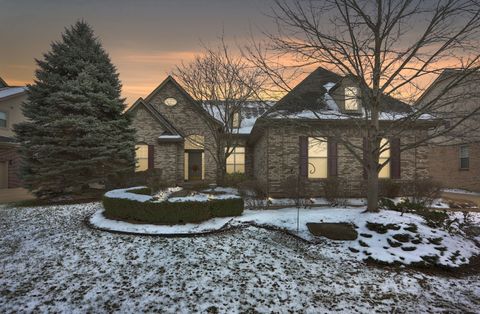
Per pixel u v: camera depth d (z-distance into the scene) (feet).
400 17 20.13
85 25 42.37
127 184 42.96
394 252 17.58
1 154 58.75
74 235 21.56
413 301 12.51
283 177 40.83
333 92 41.81
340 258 17.57
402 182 38.58
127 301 11.89
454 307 12.07
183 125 59.06
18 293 12.45
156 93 59.47
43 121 37.22
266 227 23.40
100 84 40.04
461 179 58.13
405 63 20.72
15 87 73.77
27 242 19.95
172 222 23.84
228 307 11.60
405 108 26.27
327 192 35.37
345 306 11.89
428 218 21.76
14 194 48.75
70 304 11.57
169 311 11.18
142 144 55.36
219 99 50.11
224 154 53.98
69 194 38.96
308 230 21.67
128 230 22.25
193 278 14.28
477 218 27.61
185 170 60.18
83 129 36.47
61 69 40.01
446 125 24.17
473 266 16.92
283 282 14.08
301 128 34.78
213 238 20.94
